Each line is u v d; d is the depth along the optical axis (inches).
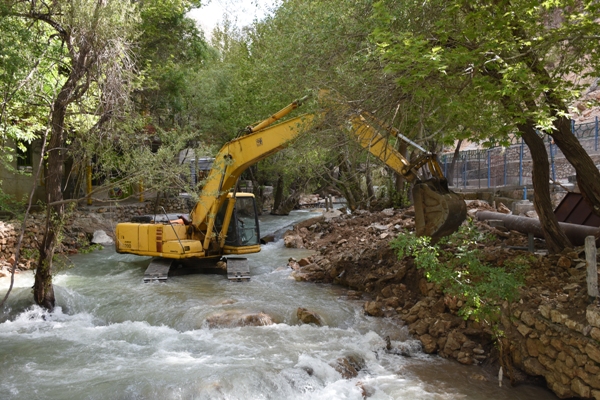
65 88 366.9
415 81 307.7
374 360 311.1
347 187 932.6
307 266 537.0
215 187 505.7
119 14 379.9
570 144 365.4
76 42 368.2
